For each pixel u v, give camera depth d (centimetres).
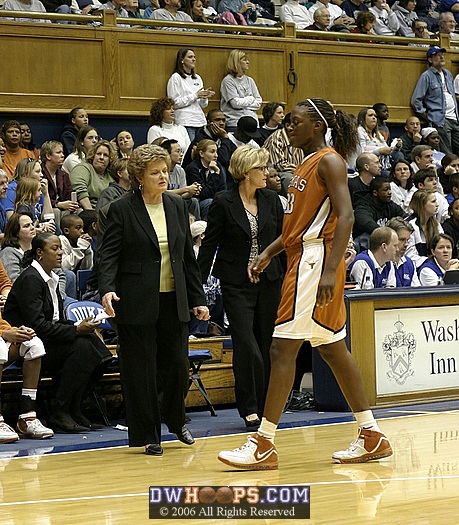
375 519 664
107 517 698
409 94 2369
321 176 881
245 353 1178
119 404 1338
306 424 1181
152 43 2027
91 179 1709
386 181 1777
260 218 1198
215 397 1405
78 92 1953
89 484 831
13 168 1711
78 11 2061
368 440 904
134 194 1033
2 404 1247
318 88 2245
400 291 1329
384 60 2333
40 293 1216
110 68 1984
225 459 873
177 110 1989
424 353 1349
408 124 2250
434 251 1580
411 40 2372
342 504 716
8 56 1888
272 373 888
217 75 2111
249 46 2148
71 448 1059
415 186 1967
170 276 1026
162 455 986
